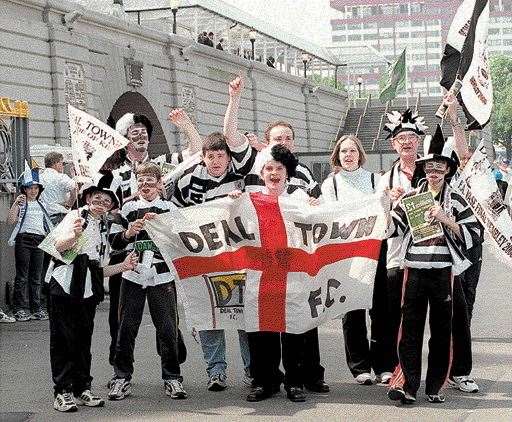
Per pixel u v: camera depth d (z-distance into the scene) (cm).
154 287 1002
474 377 1079
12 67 2956
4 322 1655
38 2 3109
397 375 964
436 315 951
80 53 3300
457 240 952
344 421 886
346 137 1063
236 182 1052
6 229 1723
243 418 905
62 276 951
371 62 7994
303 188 1059
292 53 6719
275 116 5584
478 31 998
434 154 951
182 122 1118
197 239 988
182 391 995
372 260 980
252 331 975
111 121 3559
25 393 1048
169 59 4125
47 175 1766
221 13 5138
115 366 1012
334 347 1308
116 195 981
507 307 1712
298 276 973
